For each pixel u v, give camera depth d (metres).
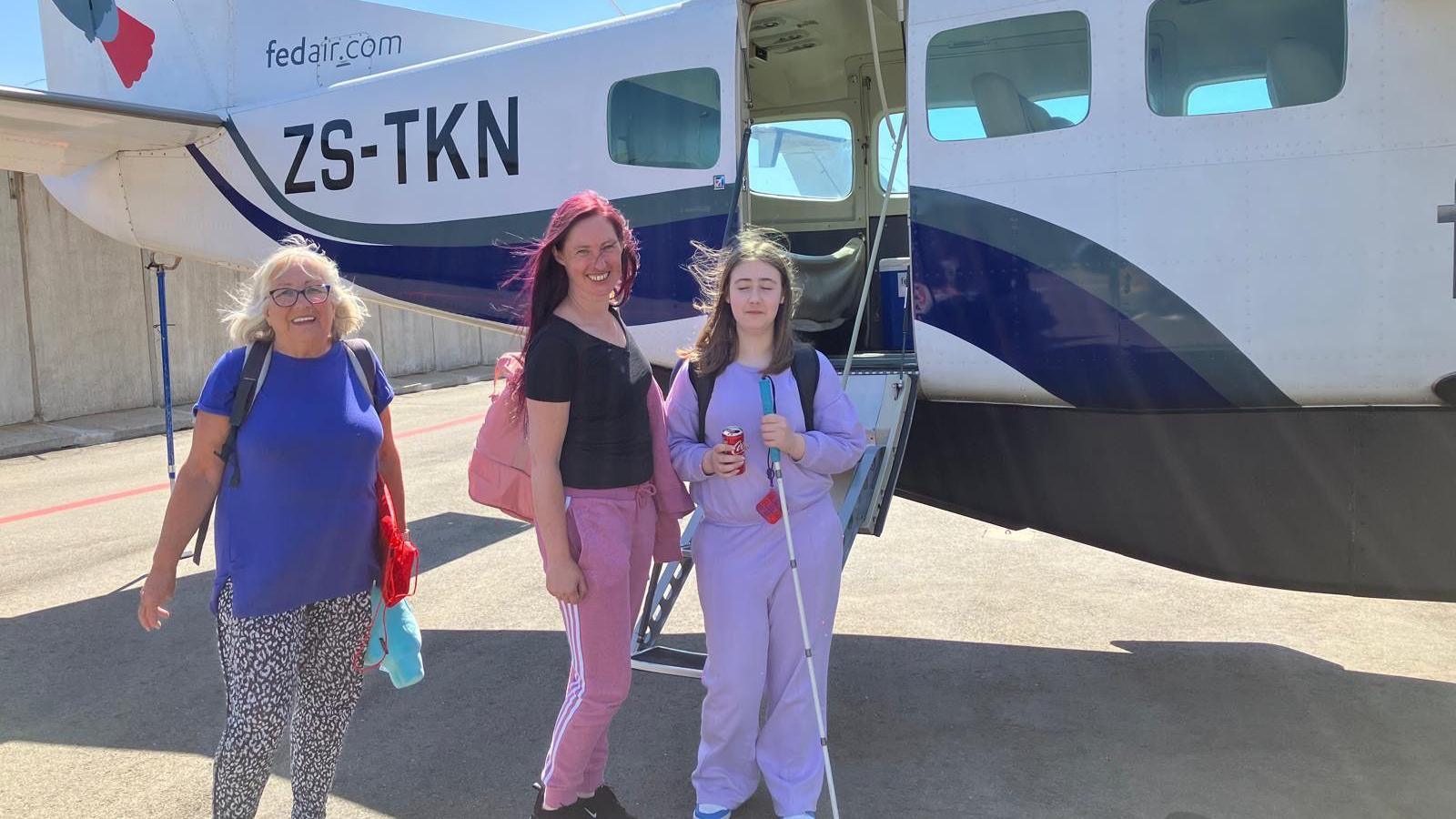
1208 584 4.47
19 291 9.62
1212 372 2.95
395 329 14.66
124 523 6.10
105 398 10.47
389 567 2.20
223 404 2.01
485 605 4.39
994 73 3.17
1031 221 3.12
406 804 2.63
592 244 2.06
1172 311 2.96
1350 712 3.09
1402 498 2.87
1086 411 3.21
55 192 5.69
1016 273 3.16
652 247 3.92
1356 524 2.93
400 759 2.90
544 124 4.15
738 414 2.32
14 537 5.77
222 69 5.36
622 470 2.12
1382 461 2.88
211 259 5.27
